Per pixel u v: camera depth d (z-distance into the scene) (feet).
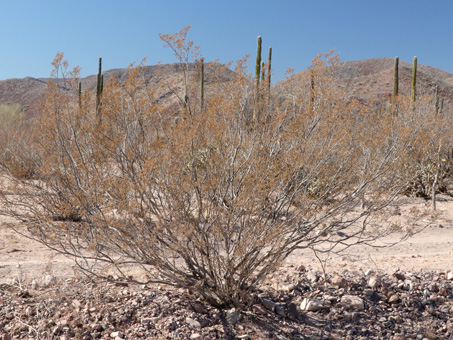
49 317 14.01
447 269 20.54
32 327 13.39
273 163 14.60
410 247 25.61
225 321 14.85
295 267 20.31
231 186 14.11
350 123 17.83
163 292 15.99
